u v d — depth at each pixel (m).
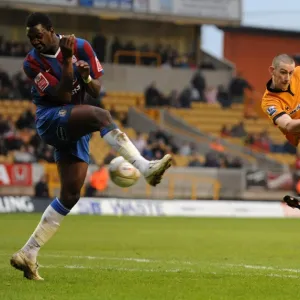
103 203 64.19
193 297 17.27
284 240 41.47
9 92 80.31
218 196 73.06
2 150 71.56
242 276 21.81
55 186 67.38
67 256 29.06
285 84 22.66
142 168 18.27
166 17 85.56
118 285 19.11
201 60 97.25
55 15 88.56
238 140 84.94
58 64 19.80
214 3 87.62
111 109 82.81
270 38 116.44
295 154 86.25
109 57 91.50
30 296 17.30
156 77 88.88
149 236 42.84
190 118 86.38
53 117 19.72
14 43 83.94
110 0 83.00
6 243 35.78
